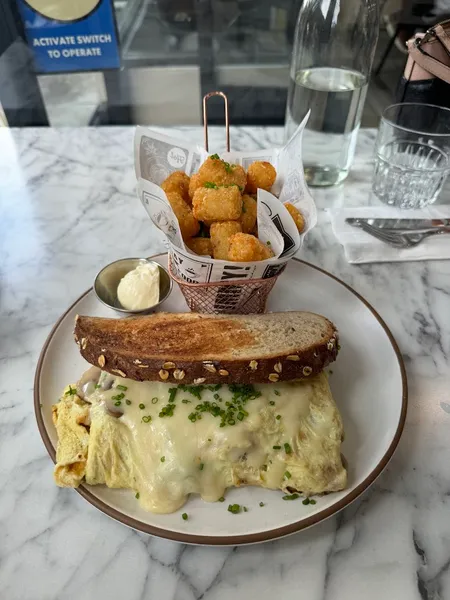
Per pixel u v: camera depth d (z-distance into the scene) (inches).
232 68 33.2
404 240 17.3
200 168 13.9
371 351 13.5
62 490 10.9
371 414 11.9
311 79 19.0
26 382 13.2
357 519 10.4
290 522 9.6
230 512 10.0
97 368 12.2
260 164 14.4
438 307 15.6
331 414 10.9
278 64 32.9
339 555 9.9
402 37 28.2
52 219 19.3
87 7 27.7
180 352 11.5
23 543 10.0
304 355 11.3
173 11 31.2
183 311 15.2
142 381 11.4
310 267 16.3
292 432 10.5
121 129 25.2
